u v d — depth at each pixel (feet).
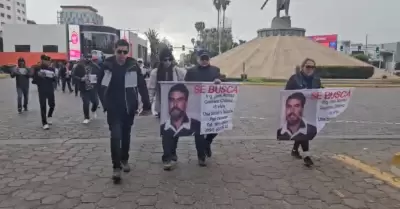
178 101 16.65
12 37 197.36
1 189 14.01
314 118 17.58
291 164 17.56
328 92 17.51
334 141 22.50
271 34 146.10
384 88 81.05
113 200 13.03
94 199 13.11
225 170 16.60
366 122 30.12
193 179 15.34
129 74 15.24
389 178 15.58
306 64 17.79
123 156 16.12
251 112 36.27
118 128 15.06
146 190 14.03
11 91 63.57
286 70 117.50
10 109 37.32
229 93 17.52
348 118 32.32
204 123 17.02
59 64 61.98
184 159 18.39
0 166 16.87
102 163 17.46
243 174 16.03
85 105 28.58
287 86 17.92
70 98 49.93
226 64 132.77
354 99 51.83
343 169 16.80
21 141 21.88
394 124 29.17
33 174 15.78
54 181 14.93
